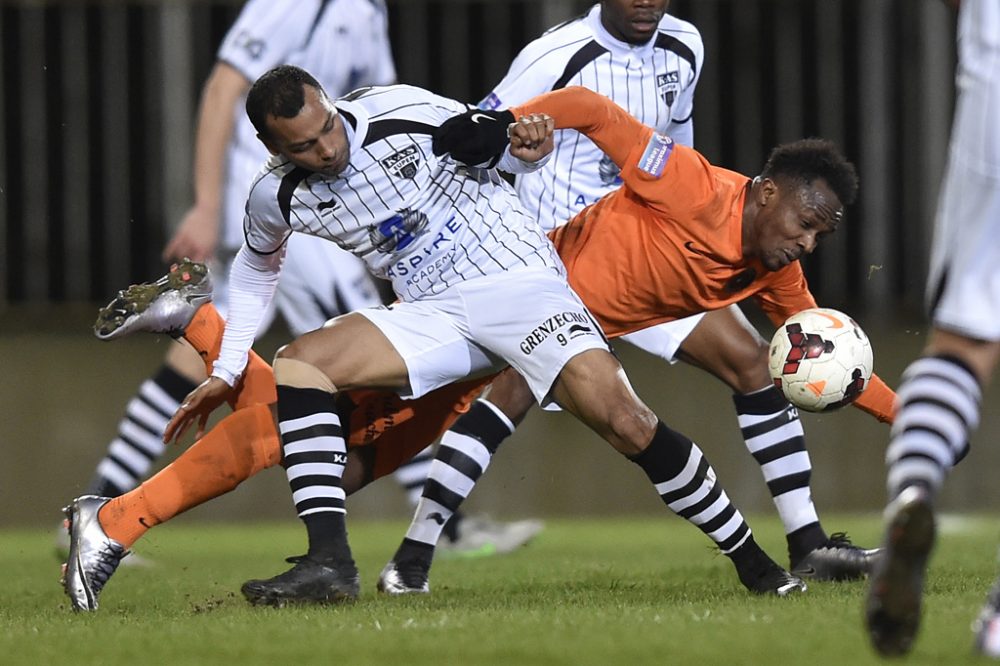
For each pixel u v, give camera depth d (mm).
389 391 15367
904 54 36281
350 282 23969
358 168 14625
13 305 36875
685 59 18750
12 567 22594
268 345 35562
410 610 13766
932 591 14500
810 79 36656
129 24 36750
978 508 34562
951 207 10797
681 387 35125
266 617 13312
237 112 24625
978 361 10750
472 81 36781
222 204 24734
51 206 37062
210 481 15234
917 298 36500
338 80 24828
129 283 37094
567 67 17938
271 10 23984
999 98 10523
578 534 28578
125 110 36875
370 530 30656
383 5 25484
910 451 10555
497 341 15156
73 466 35281
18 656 11164
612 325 16203
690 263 15430
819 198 14797
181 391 23812
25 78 36844
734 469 34656
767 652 10352
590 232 16109
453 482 16844
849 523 29406
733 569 18422
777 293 16375
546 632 11672
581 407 14852
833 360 15141
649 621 12211
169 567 21906
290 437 14883
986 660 10000
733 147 36906
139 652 11219
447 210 15070
